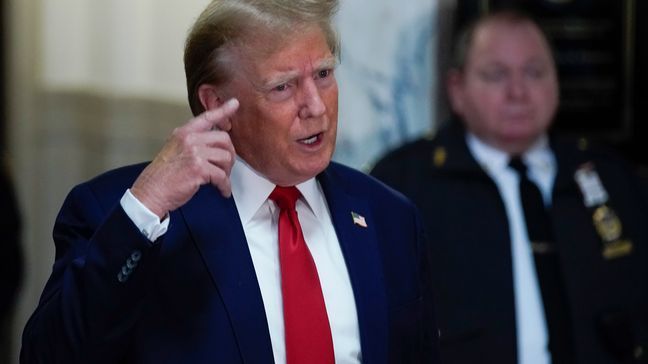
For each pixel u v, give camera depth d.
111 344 4.95
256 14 5.19
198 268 5.33
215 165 4.97
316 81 5.31
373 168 9.59
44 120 10.73
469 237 9.08
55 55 10.68
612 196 9.45
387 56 10.52
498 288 8.95
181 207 5.43
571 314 9.02
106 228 4.93
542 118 9.39
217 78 5.34
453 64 9.81
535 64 9.40
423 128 10.62
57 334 4.98
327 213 5.82
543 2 10.66
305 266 5.52
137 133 10.66
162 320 5.25
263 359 5.27
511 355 8.83
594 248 9.25
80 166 10.77
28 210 10.75
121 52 10.59
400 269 5.85
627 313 9.16
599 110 10.79
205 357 5.21
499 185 9.28
